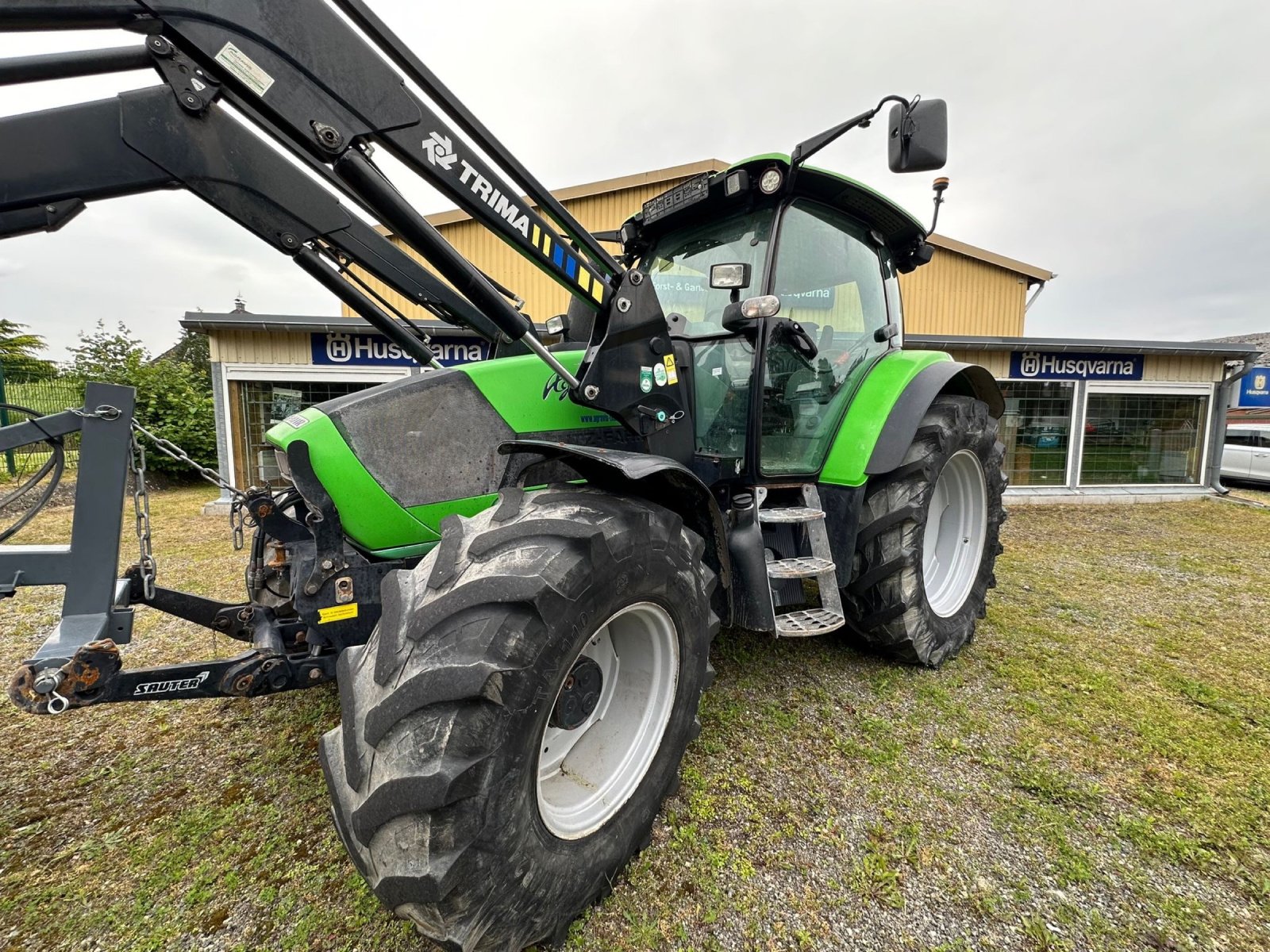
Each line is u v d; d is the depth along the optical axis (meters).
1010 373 7.95
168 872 1.56
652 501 1.61
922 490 2.52
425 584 1.30
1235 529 6.06
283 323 6.55
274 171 1.33
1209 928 1.42
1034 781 1.93
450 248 1.43
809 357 2.55
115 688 1.48
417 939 1.36
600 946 1.36
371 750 1.16
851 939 1.38
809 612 2.36
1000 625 3.30
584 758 1.57
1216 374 8.39
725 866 1.58
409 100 1.36
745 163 2.40
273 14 1.20
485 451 1.82
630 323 1.85
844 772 1.97
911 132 2.03
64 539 4.79
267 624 1.85
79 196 1.19
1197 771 1.99
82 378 9.54
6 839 1.68
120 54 1.22
